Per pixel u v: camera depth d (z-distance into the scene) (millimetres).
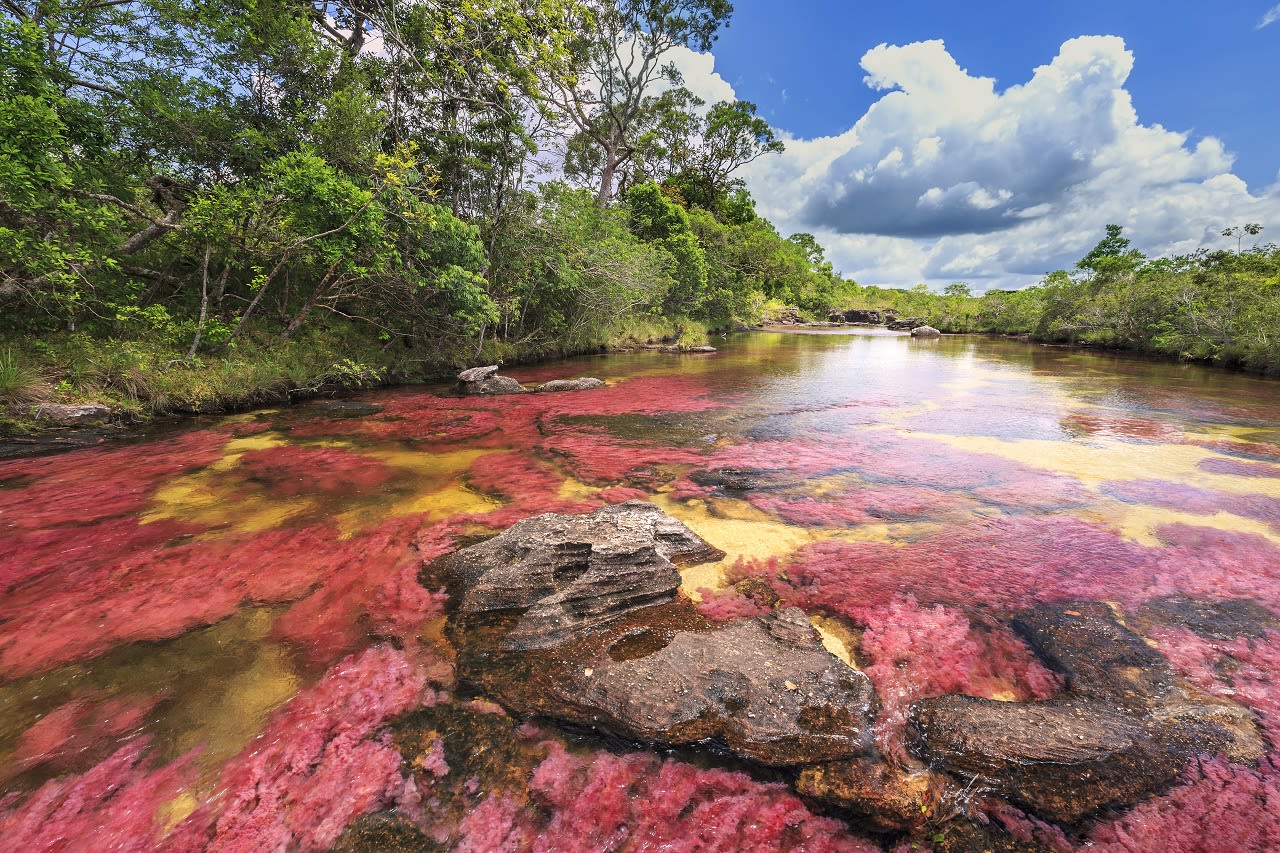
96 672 2912
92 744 2426
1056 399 11547
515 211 15734
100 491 5699
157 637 3227
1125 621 3408
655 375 15906
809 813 2105
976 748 2355
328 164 11000
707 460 7039
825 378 15266
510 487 5996
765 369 17438
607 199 30438
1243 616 3455
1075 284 28656
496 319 14375
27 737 2459
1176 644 3178
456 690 2781
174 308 10844
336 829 2051
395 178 10578
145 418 8562
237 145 10852
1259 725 2531
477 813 2109
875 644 3176
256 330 11430
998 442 7879
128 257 10531
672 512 5238
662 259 23703
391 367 13719
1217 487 5832
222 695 2750
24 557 4234
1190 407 10477
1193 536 4609
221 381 9602
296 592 3754
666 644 3100
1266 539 4539
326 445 7699
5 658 3010
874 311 58000
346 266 11156
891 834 2027
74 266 8195
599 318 20625
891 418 9695
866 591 3760
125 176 10289
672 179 39344
